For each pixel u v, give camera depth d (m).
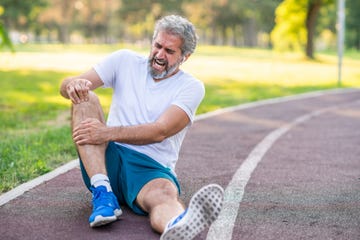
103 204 3.51
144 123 3.93
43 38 120.62
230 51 53.97
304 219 3.91
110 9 90.50
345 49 83.00
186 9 80.56
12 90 13.92
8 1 58.69
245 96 13.81
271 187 4.86
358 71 26.78
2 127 7.96
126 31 106.56
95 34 97.19
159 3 79.81
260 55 45.25
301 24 39.12
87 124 3.64
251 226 3.71
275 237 3.50
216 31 98.19
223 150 6.67
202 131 8.08
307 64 32.75
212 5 83.69
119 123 4.00
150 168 3.77
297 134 8.09
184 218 3.01
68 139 6.86
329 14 73.62
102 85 4.07
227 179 5.12
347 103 12.79
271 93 14.81
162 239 3.02
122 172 3.81
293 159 6.23
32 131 7.69
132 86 4.00
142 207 3.63
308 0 37.75
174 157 4.00
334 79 21.20
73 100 3.77
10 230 3.52
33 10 62.31
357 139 7.75
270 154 6.50
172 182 3.71
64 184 4.70
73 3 85.88
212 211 3.03
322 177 5.34
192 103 3.91
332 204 4.34
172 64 3.89
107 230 3.52
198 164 5.80
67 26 94.50
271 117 9.93
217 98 12.95
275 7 75.06
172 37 3.81
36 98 12.31
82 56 35.44
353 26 76.12
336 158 6.36
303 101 13.02
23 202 4.14
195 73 22.41
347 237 3.54
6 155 5.78
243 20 87.12
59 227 3.59
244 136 7.77
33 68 23.19
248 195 4.55
